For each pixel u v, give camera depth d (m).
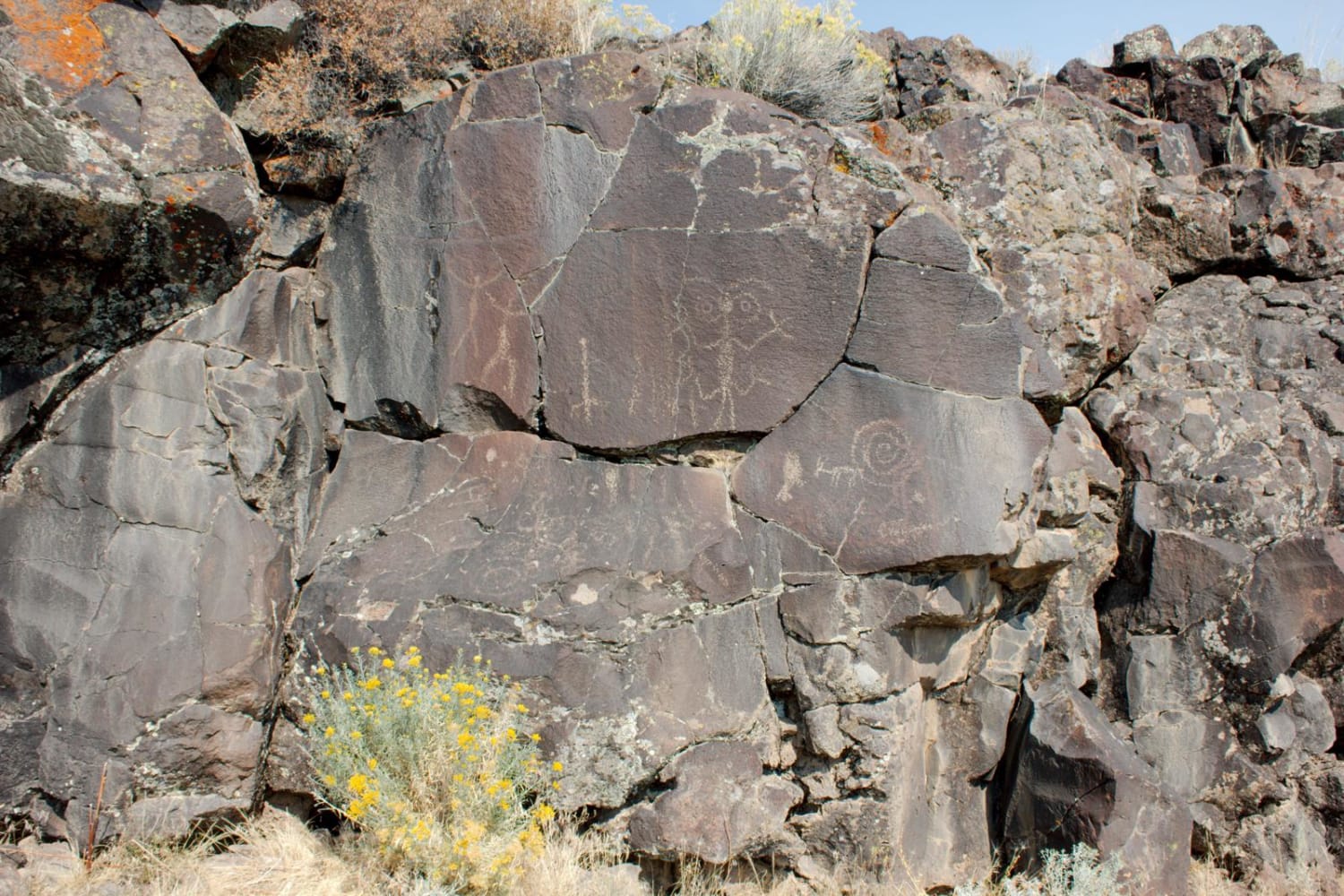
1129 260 5.29
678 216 4.44
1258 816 4.62
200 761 4.04
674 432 4.42
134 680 4.00
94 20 4.29
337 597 4.32
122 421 4.23
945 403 4.24
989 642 4.75
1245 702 4.67
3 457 4.19
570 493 4.47
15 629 4.01
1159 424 5.09
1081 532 4.96
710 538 4.29
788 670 4.25
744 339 4.37
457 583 4.25
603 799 4.05
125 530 4.16
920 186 4.75
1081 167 5.23
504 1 5.13
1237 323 5.49
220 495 4.31
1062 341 5.00
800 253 4.33
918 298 4.27
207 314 4.45
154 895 3.65
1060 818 4.17
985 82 6.34
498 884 3.69
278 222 4.83
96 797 3.89
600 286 4.50
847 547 4.23
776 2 5.33
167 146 4.22
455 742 3.83
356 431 4.84
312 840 4.13
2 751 3.89
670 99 4.54
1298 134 6.41
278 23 4.66
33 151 3.77
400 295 4.76
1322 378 5.25
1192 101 6.50
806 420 4.33
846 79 5.50
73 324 4.19
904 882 4.23
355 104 4.95
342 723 3.87
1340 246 5.59
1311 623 4.62
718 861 4.02
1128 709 4.79
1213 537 4.81
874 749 4.18
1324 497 4.91
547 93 4.62
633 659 4.12
